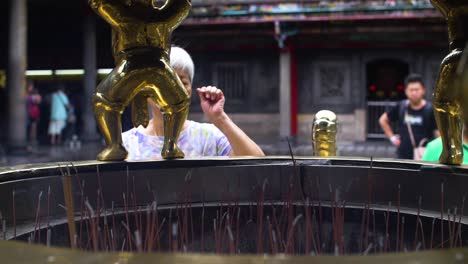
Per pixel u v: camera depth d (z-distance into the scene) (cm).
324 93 1905
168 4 96
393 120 466
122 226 94
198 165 104
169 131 104
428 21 1728
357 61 1881
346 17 1745
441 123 95
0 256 35
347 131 1888
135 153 166
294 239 99
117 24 95
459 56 90
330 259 33
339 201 102
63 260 34
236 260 33
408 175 97
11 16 1343
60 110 1650
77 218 91
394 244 93
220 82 1945
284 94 1828
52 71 2153
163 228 97
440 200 93
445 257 33
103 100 97
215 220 96
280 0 1769
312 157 107
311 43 1862
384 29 1772
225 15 1795
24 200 88
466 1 88
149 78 97
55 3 1722
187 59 171
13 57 1341
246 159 106
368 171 101
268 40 1862
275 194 106
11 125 1327
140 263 33
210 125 177
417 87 434
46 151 1385
